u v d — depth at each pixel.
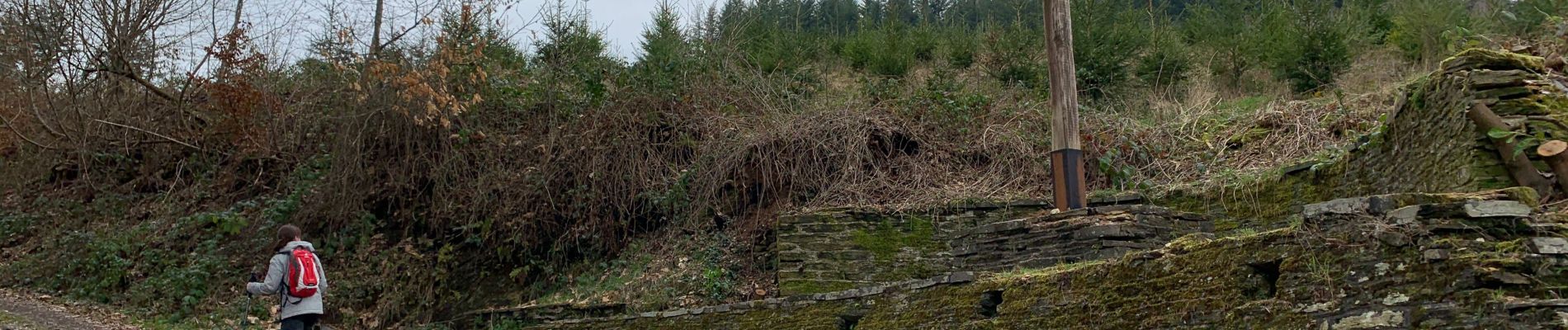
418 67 13.98
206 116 15.80
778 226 11.55
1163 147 12.80
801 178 12.73
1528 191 5.96
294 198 14.00
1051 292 7.50
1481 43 10.75
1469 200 5.59
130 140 15.79
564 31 15.35
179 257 13.52
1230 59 17.09
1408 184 8.51
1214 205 10.83
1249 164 11.95
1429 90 8.23
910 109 13.48
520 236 13.02
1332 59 15.05
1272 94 14.95
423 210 13.88
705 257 12.23
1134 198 10.91
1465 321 5.27
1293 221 6.44
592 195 13.20
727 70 15.11
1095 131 13.04
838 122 13.01
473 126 14.00
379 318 12.62
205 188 15.36
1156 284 6.84
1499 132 7.15
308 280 8.19
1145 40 17.08
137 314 12.24
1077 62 16.34
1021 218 10.01
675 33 16.42
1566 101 7.34
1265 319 6.16
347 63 14.25
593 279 12.51
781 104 14.29
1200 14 19.25
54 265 13.55
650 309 11.26
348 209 13.62
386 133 13.80
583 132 13.65
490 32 15.23
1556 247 5.35
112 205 15.36
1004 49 17.33
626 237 13.16
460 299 12.91
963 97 13.94
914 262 11.12
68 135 15.56
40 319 11.04
